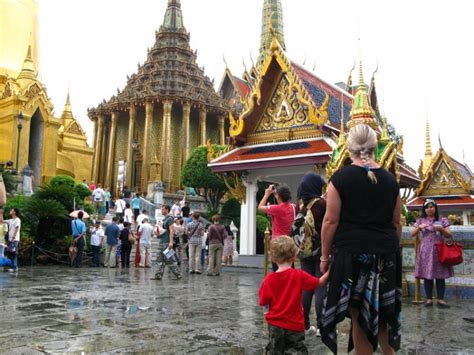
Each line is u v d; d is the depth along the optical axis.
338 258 3.95
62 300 9.46
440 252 9.42
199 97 59.09
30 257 20.92
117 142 62.19
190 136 61.06
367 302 3.84
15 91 39.91
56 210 22.09
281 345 4.58
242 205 19.64
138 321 7.21
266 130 19.03
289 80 18.20
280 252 4.70
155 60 61.53
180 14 66.06
